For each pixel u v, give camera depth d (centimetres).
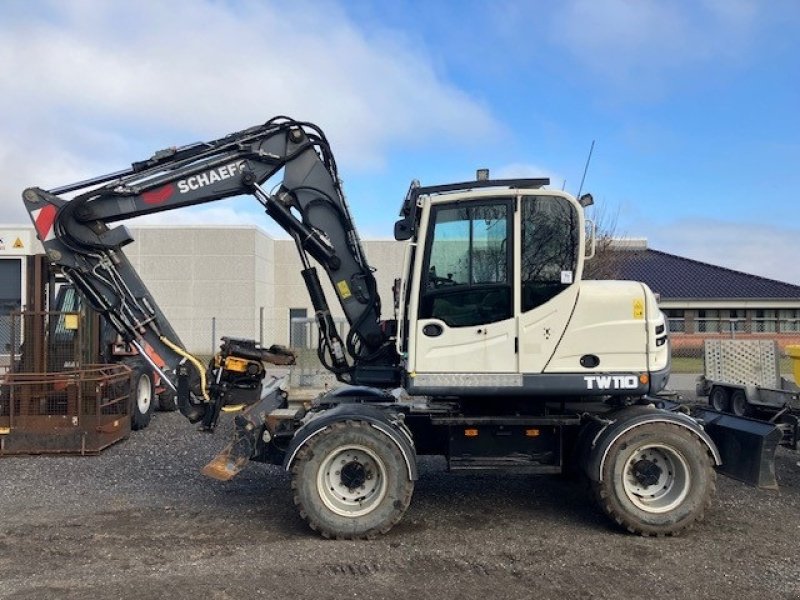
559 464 599
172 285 2744
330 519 548
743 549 528
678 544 540
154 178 662
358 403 621
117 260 680
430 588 453
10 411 873
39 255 954
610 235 2539
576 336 579
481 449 603
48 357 932
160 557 509
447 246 588
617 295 584
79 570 483
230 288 2744
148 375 1111
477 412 615
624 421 568
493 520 603
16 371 943
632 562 500
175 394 685
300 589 451
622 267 2902
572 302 580
